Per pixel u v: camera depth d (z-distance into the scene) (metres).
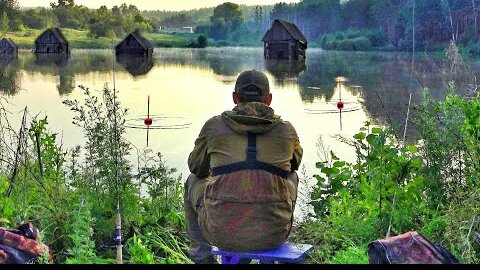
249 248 4.88
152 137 14.70
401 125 8.52
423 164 6.55
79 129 14.67
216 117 5.08
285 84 38.69
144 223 6.60
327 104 24.31
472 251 5.13
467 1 39.56
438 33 44.66
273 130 4.97
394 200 5.97
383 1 100.31
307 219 6.49
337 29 125.38
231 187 4.89
